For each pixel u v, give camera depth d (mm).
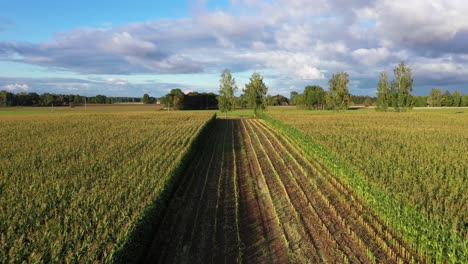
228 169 24984
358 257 11492
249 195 18516
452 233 9820
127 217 11359
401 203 12742
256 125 65625
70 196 13773
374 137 35438
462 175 18016
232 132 51656
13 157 22625
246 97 88875
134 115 77938
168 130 41594
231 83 89562
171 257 11641
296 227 14023
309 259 11461
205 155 30875
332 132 40688
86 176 17188
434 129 44781
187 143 29906
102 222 11055
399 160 21469
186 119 63312
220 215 15508
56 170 18469
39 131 40156
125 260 9086
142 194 13945
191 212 15836
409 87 86500
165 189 15016
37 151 25188
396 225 12742
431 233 10547
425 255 10984
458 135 37125
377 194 14438
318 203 16922
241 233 13570
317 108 139125
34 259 8586
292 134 39281
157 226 13617
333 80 102250
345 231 13570
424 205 12922
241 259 11383
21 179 16484
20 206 12453
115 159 21844
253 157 29891
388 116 72500
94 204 12836
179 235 13320
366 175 16812
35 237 9938
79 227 10711
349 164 19531
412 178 16781
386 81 89562
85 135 35906
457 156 23578
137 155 23422
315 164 25406
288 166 25578
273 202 17250
